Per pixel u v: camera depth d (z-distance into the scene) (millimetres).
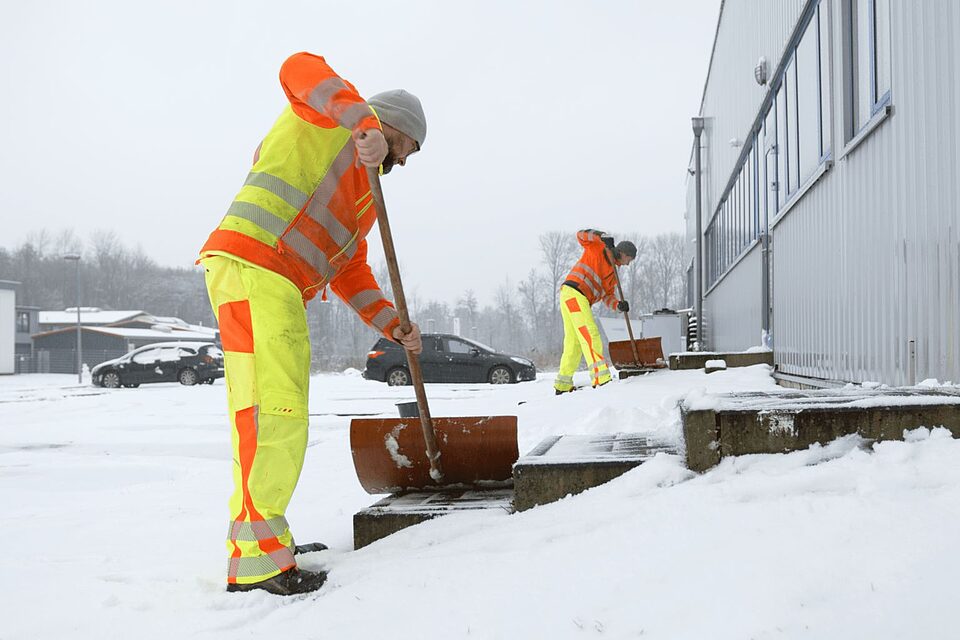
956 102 3416
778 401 2445
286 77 2314
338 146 2500
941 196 3604
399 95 2594
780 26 8750
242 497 2262
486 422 2936
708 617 1507
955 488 1856
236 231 2357
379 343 20250
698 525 1925
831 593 1490
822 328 6012
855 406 2287
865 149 4848
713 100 18047
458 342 20281
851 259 5172
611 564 1843
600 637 1544
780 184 9219
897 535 1653
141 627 2014
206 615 2062
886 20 4539
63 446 7469
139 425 9422
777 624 1418
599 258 8578
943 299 3598
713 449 2355
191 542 3070
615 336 26672
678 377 7922
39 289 109812
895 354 4254
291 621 1954
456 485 3023
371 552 2469
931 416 2254
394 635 1750
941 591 1409
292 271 2420
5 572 2613
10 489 5008
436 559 2154
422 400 2840
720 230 17047
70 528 3434
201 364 25250
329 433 7707
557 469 2543
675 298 81438
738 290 13305
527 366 20172
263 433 2275
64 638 1963
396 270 2600
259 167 2439
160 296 118312
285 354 2324
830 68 5887
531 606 1741
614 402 6516
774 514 1887
